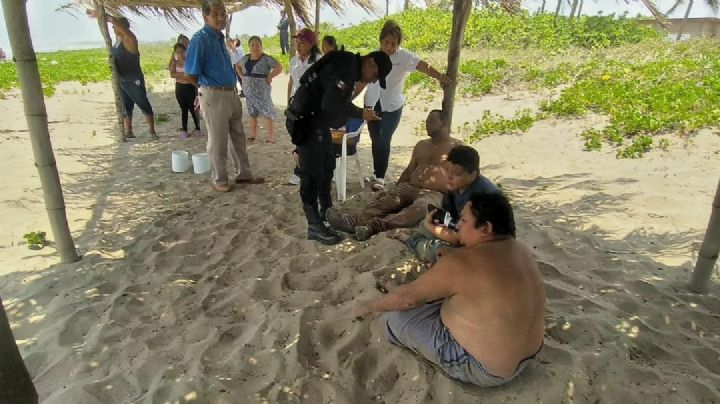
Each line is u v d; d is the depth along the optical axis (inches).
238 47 524.1
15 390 66.8
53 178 153.6
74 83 641.0
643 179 230.2
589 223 189.0
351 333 122.7
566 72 429.4
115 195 228.5
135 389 108.7
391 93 214.4
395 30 204.2
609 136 287.7
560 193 223.3
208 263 163.3
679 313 131.3
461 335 99.3
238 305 138.2
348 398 104.5
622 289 141.2
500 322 93.4
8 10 136.4
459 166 135.4
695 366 111.7
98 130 370.6
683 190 213.0
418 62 204.4
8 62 815.7
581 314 128.7
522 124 332.2
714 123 270.1
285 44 839.1
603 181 233.8
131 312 136.0
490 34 637.3
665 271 153.6
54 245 177.5
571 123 325.1
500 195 100.3
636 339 120.0
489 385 101.5
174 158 260.5
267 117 317.4
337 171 213.2
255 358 116.3
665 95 323.6
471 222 98.8
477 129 341.1
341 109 159.2
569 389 102.0
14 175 253.3
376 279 144.1
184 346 121.4
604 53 498.9
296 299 139.3
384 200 183.9
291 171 264.4
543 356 111.4
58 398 105.5
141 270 158.9
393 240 165.3
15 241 180.7
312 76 162.9
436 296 102.9
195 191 233.0
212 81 214.7
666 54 463.2
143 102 328.8
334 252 166.2
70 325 130.1
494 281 93.7
